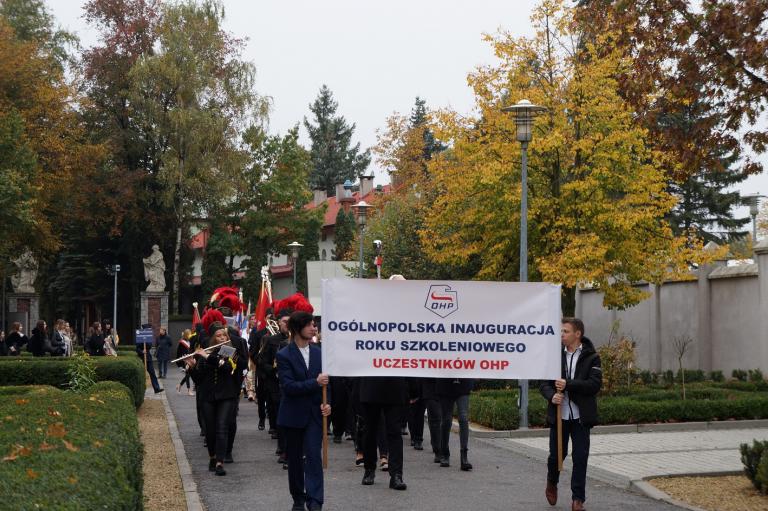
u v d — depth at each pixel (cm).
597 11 1340
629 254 2556
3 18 4334
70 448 638
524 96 2622
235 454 1445
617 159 2514
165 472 1233
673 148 1300
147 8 5616
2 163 3428
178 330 5403
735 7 1192
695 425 1859
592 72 2533
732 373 2684
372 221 4806
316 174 10294
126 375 2092
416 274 3478
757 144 1274
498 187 2555
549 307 1011
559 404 970
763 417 1934
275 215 6431
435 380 1326
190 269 6109
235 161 5284
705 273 2850
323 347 1005
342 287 1009
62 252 6141
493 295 1011
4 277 4462
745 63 1205
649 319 3136
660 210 2514
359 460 1312
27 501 436
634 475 1212
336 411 1568
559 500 1044
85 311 7050
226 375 1254
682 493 1087
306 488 924
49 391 1408
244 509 978
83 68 5500
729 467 1291
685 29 1241
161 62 5119
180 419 2056
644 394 2098
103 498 510
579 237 2453
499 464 1345
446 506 1000
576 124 2631
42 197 4247
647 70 1286
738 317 2722
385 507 992
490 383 2666
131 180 5341
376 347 1009
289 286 7588
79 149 4438
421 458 1399
